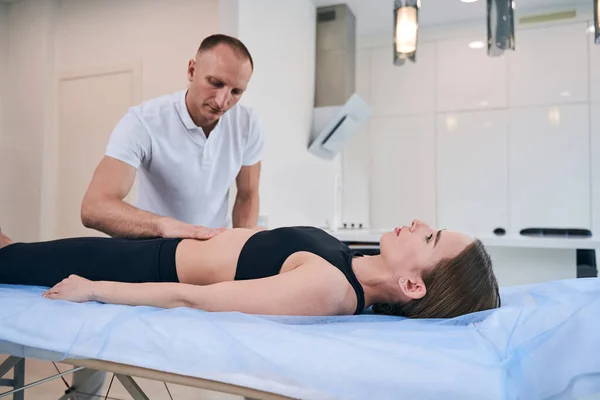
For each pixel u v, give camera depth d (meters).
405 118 4.36
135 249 1.32
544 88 3.94
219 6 2.77
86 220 1.46
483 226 4.12
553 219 3.92
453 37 4.20
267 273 1.17
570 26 3.86
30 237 3.63
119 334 0.93
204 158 1.73
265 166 3.06
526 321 0.91
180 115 1.66
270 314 1.01
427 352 0.75
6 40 3.77
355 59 3.95
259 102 2.98
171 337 0.89
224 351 0.84
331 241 1.26
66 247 1.38
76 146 3.59
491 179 4.09
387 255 1.17
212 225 1.88
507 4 2.37
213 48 1.51
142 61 3.35
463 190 4.18
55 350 0.98
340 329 0.90
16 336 1.02
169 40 3.27
